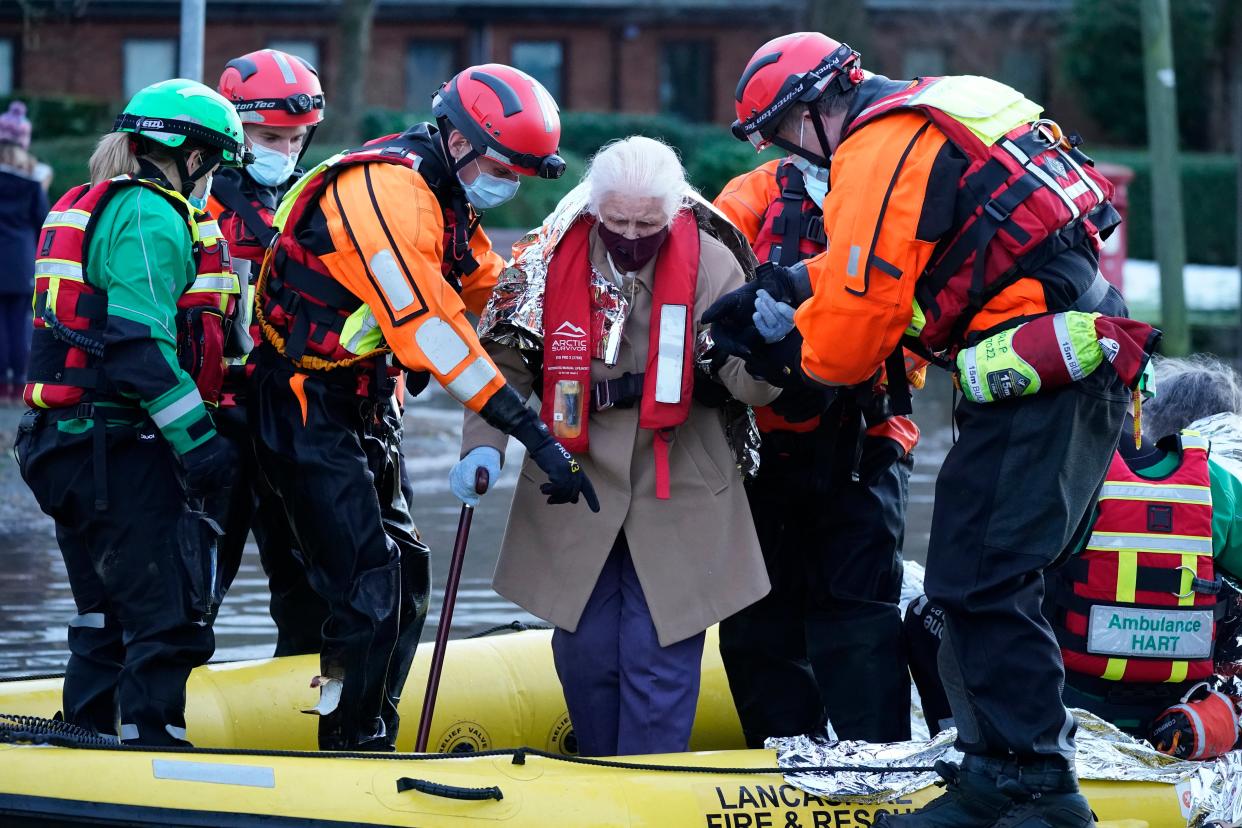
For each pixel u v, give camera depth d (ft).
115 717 49.80
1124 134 393.09
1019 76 409.69
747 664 57.93
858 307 45.34
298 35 384.88
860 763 49.83
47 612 84.94
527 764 47.57
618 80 407.64
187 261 46.96
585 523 51.52
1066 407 44.80
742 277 51.37
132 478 47.03
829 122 49.80
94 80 378.32
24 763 44.68
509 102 49.37
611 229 49.06
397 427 55.06
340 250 48.39
